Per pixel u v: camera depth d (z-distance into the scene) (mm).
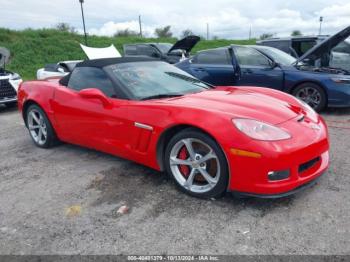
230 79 6766
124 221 2668
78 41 22156
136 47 13984
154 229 2535
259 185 2562
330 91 5750
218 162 2719
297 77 6008
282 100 3436
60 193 3215
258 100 3252
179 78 3967
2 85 7410
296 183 2619
